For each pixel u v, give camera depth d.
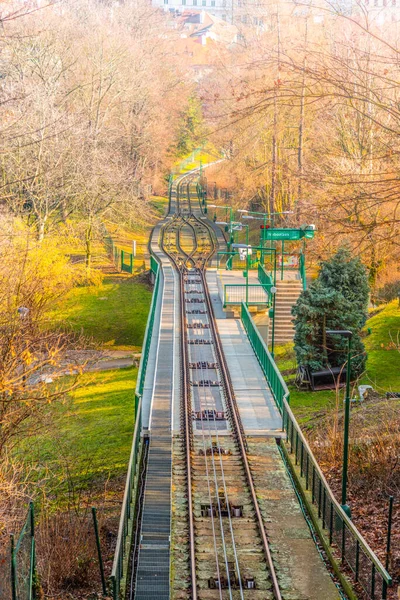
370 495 24.48
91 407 36.81
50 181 54.22
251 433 30.12
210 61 150.25
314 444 28.73
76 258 67.38
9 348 22.22
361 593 18.52
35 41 61.31
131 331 52.38
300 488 25.12
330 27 58.22
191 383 36.00
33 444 30.64
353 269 39.16
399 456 25.78
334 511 21.19
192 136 133.12
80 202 62.06
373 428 29.44
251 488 25.23
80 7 104.75
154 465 27.34
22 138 46.97
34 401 23.16
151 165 107.81
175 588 19.59
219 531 22.72
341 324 37.72
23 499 23.77
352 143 43.22
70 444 31.48
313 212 23.66
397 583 18.78
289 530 22.72
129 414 35.12
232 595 19.12
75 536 21.30
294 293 52.03
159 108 101.31
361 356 38.06
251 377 36.91
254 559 21.02
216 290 56.06
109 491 26.44
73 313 54.88
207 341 43.34
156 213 98.44
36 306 28.22
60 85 68.62
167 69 115.25
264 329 49.59
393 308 48.12
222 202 106.25
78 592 19.48
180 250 74.75
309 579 19.88
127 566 20.23
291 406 35.69
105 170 60.22
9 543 18.98
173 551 21.52
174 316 49.28
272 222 62.34
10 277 26.86
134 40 98.19
